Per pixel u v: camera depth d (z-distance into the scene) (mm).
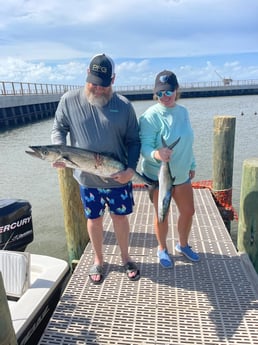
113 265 3771
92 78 2807
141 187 6621
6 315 2113
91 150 3033
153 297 3211
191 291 3287
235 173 10891
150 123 3158
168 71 3104
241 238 4203
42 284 3254
